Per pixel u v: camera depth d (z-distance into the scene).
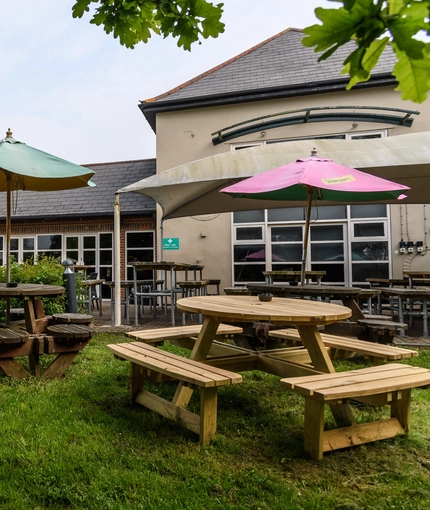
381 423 2.80
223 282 10.81
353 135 10.05
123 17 1.96
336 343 3.70
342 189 4.20
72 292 7.01
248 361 3.53
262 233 10.70
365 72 0.95
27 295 4.21
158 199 8.18
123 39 2.08
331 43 0.90
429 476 2.35
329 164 4.79
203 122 11.02
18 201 14.39
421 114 9.71
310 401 2.55
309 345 3.18
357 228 10.20
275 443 2.73
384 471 2.39
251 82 11.30
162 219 9.59
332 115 10.02
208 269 10.89
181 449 2.61
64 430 2.83
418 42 0.83
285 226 10.64
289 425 3.06
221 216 10.93
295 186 5.83
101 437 2.74
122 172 15.19
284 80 10.95
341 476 2.33
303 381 2.59
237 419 3.16
